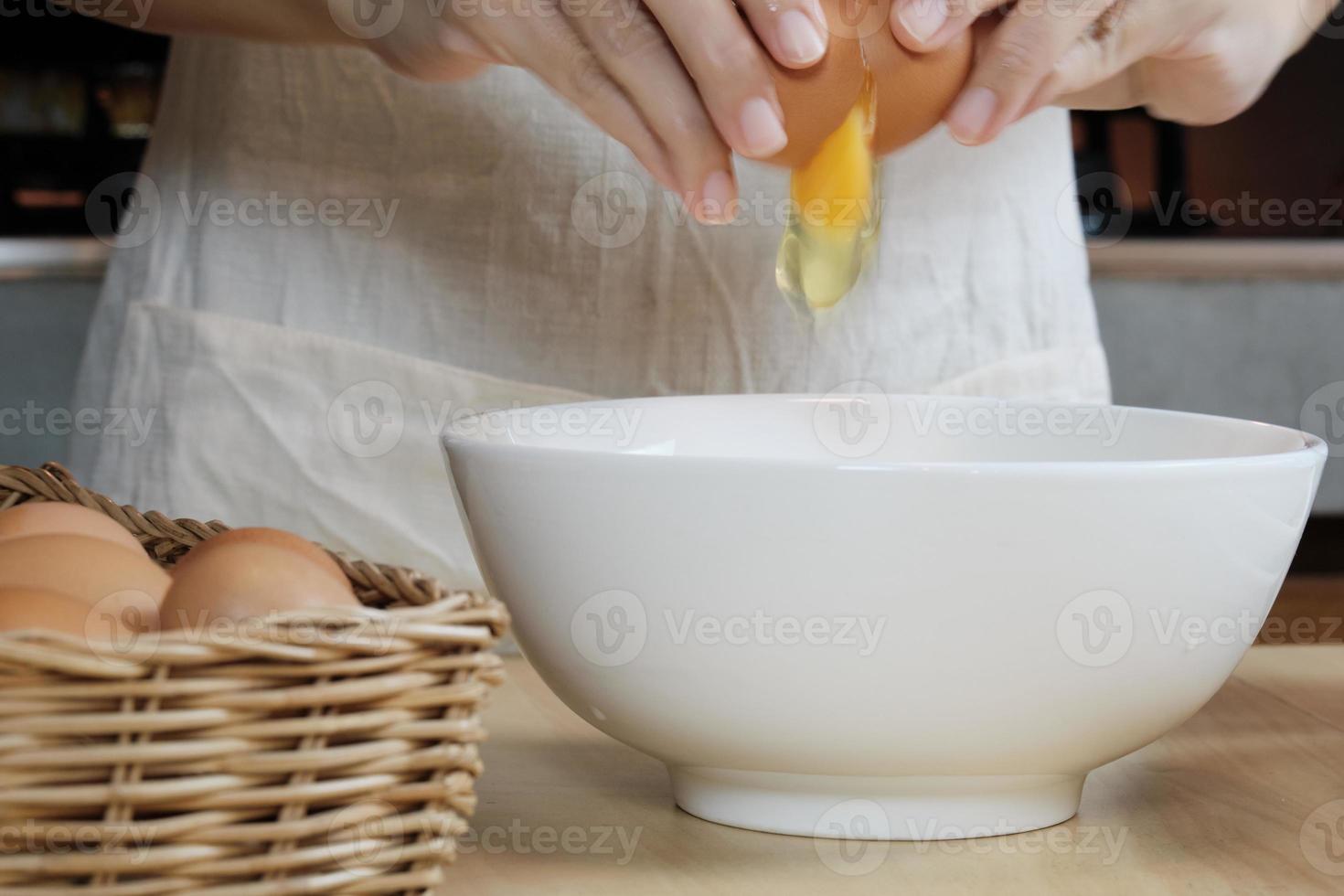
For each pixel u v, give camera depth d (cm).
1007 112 55
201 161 95
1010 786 50
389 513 96
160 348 95
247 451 95
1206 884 46
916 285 94
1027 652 45
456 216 93
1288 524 48
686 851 49
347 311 94
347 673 39
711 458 44
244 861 37
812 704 46
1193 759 60
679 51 53
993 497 43
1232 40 69
